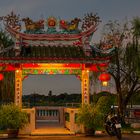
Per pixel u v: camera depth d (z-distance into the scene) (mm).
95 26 17984
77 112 17578
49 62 17031
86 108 16938
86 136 16719
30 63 17156
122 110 21750
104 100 19125
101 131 18359
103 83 17797
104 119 16781
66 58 16969
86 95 18000
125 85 22094
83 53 17672
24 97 25344
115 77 21922
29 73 17766
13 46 17719
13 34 17594
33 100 25609
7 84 24844
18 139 15492
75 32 18141
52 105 25656
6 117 15953
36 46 18172
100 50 17859
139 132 18875
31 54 17266
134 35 21766
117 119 16203
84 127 17297
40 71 17875
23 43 18000
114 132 15828
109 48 17922
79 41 18234
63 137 16219
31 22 17938
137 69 21438
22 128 16828
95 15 18047
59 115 22672
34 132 17328
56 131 17891
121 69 21984
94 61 17250
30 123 17219
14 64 17484
